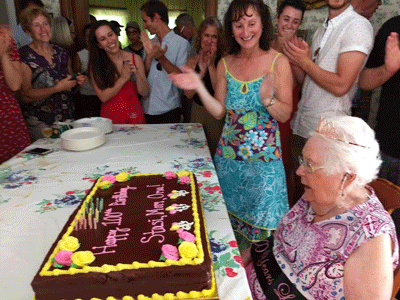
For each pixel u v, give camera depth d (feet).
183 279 2.28
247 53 4.64
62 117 7.64
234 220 5.13
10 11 11.34
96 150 5.63
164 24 8.66
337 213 2.66
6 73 6.26
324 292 2.59
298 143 6.83
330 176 2.54
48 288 2.19
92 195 3.58
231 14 4.41
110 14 22.40
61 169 4.81
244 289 2.47
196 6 23.47
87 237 2.72
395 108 5.26
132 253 2.48
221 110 5.13
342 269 2.48
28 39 10.11
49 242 3.05
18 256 2.85
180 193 3.54
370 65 5.88
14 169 4.84
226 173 4.98
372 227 2.39
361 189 2.63
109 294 2.27
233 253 2.88
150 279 2.26
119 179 3.93
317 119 6.06
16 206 3.75
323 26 6.07
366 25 5.29
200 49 7.18
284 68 4.48
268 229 4.82
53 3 11.80
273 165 4.75
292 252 2.92
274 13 11.40
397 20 5.32
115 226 2.90
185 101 10.96
